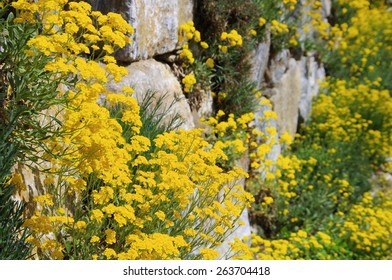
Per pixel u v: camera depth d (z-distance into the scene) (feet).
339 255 22.99
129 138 15.90
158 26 19.34
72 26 12.24
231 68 22.95
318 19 33.68
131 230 13.37
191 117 20.56
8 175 12.19
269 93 27.35
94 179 13.34
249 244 21.26
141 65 18.86
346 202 26.00
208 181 15.46
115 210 12.38
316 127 31.32
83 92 12.29
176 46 20.66
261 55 26.08
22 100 13.12
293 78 29.96
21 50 12.64
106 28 13.09
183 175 13.89
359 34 38.93
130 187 14.64
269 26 26.61
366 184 28.60
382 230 23.16
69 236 13.30
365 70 37.96
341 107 33.22
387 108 33.76
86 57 17.52
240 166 22.50
